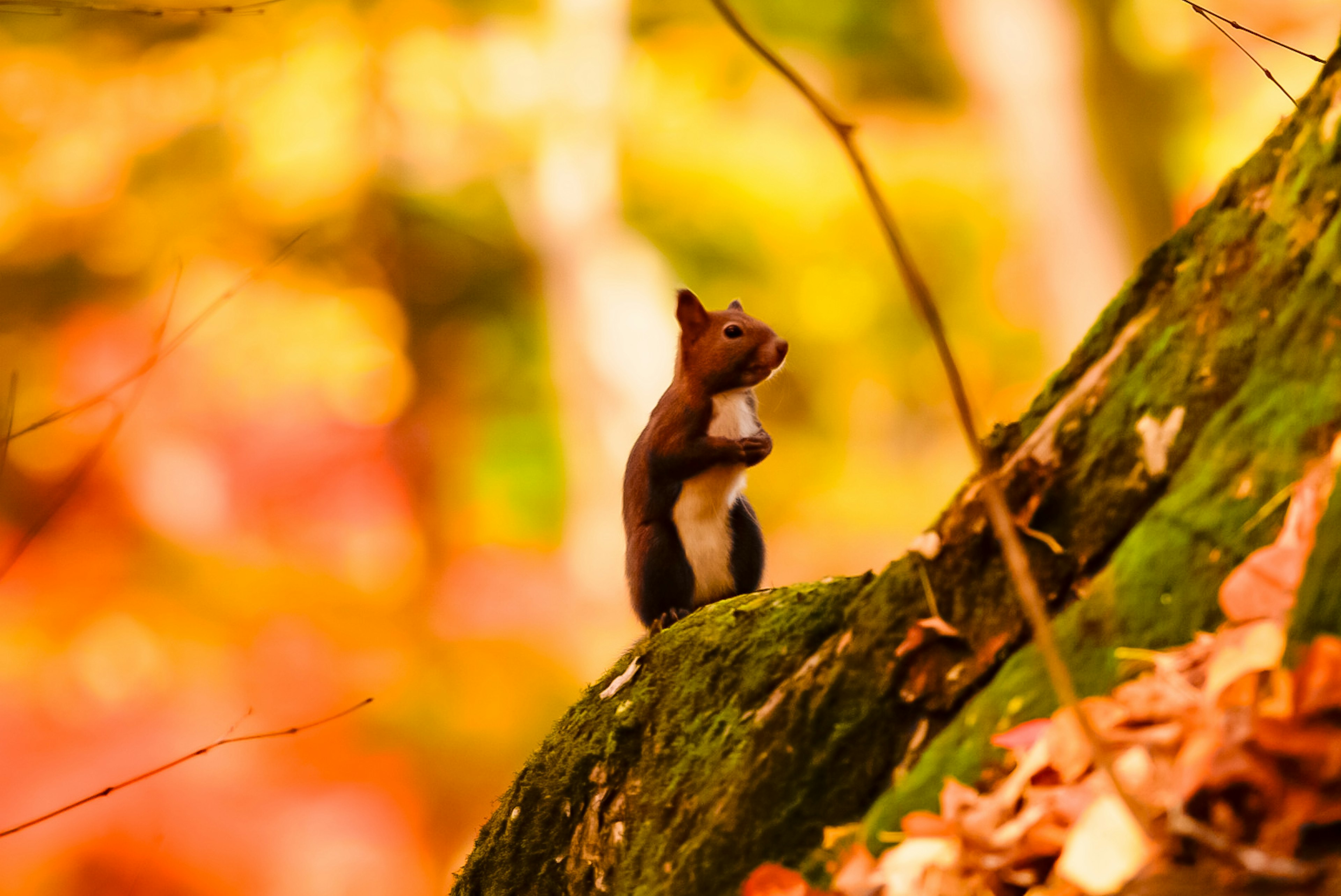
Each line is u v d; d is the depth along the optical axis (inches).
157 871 611.8
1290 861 78.7
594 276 880.9
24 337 818.2
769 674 126.8
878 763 113.0
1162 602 101.8
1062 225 718.5
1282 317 104.8
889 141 931.3
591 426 867.4
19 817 623.2
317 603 738.8
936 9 810.8
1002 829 93.9
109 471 730.8
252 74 881.5
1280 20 815.7
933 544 115.4
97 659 690.2
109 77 874.1
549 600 815.1
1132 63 787.4
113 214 850.1
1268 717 83.5
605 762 137.2
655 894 121.0
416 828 673.6
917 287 92.7
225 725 677.9
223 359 798.5
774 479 918.4
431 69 890.1
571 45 893.8
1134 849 85.0
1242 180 112.7
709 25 928.9
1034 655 106.3
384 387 869.8
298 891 637.9
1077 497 110.3
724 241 942.4
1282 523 98.0
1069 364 116.2
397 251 894.4
